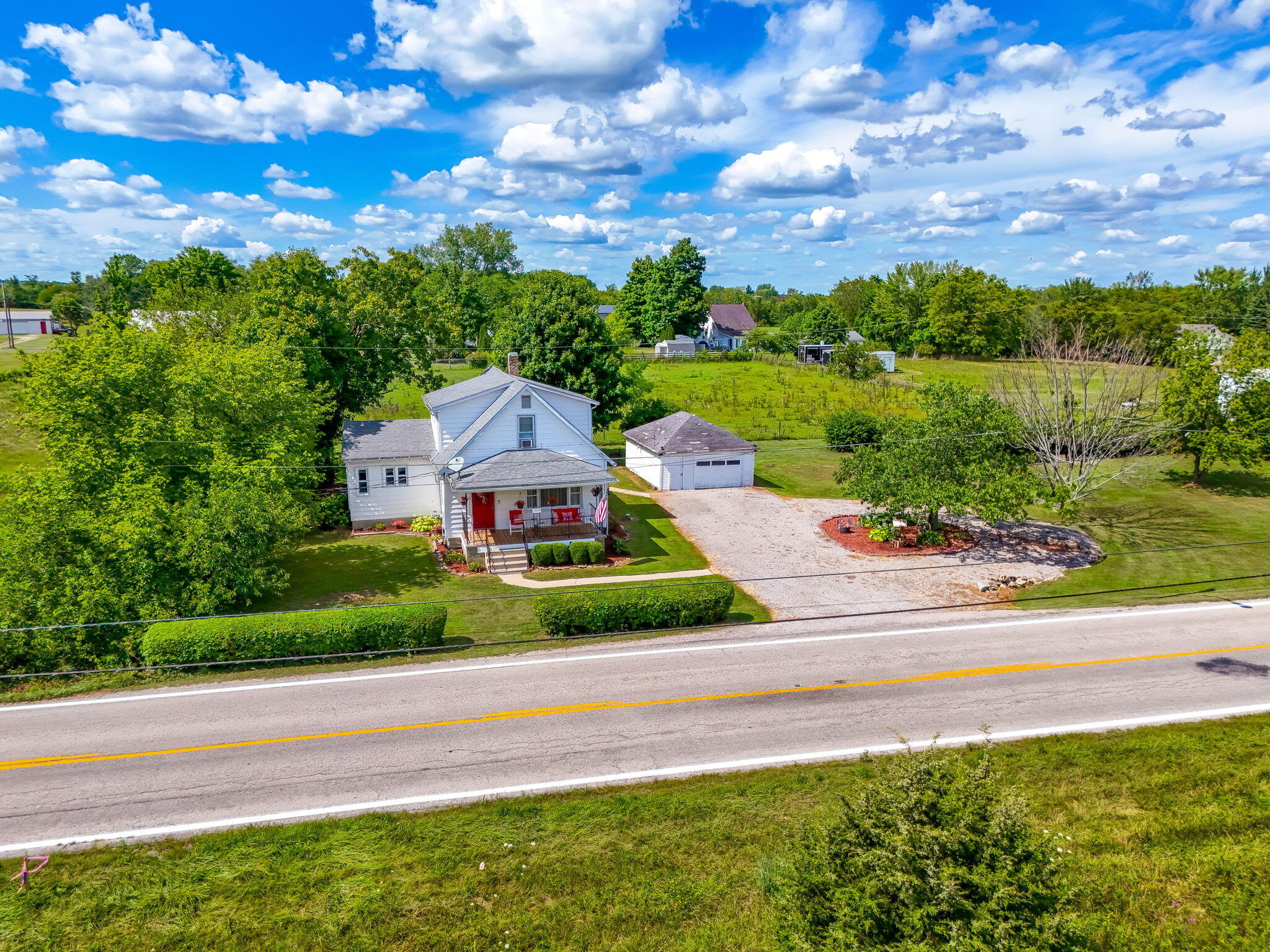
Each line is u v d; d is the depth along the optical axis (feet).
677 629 71.97
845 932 28.40
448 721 54.95
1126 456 141.79
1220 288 285.84
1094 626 73.00
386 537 107.65
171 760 49.98
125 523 68.39
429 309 149.89
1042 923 27.30
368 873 40.19
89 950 35.47
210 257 260.83
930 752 34.09
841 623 74.64
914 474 95.09
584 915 37.52
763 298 586.86
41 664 66.28
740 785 47.21
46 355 82.28
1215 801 45.44
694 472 131.34
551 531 101.04
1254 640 69.26
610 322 324.60
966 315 282.56
